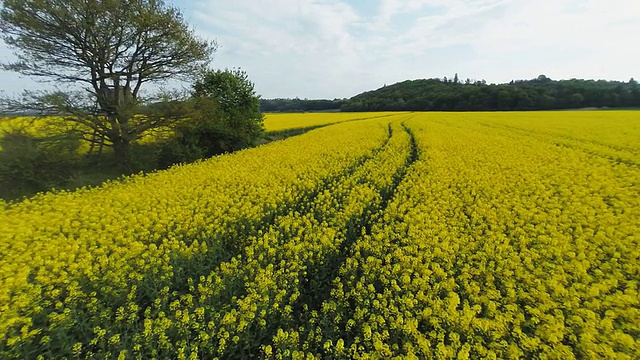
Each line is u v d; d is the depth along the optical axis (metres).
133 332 4.48
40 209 9.76
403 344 4.01
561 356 3.48
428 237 6.60
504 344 3.65
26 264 5.91
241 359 4.29
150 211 8.76
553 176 11.01
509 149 16.67
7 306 4.50
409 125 30.02
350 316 4.81
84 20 14.36
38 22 13.87
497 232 6.75
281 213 9.09
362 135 24.14
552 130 23.08
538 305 4.37
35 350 4.06
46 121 14.80
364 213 8.70
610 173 11.34
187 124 18.78
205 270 6.29
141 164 17.31
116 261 5.93
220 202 9.05
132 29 16.05
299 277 5.84
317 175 12.22
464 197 9.28
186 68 18.78
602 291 4.71
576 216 7.54
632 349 3.54
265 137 27.23
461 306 4.81
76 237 7.60
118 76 16.64
